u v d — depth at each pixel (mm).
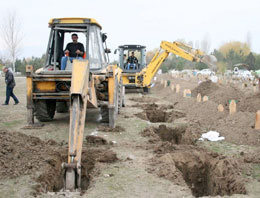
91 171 5297
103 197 4203
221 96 13273
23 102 14023
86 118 10078
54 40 9055
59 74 8461
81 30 8906
